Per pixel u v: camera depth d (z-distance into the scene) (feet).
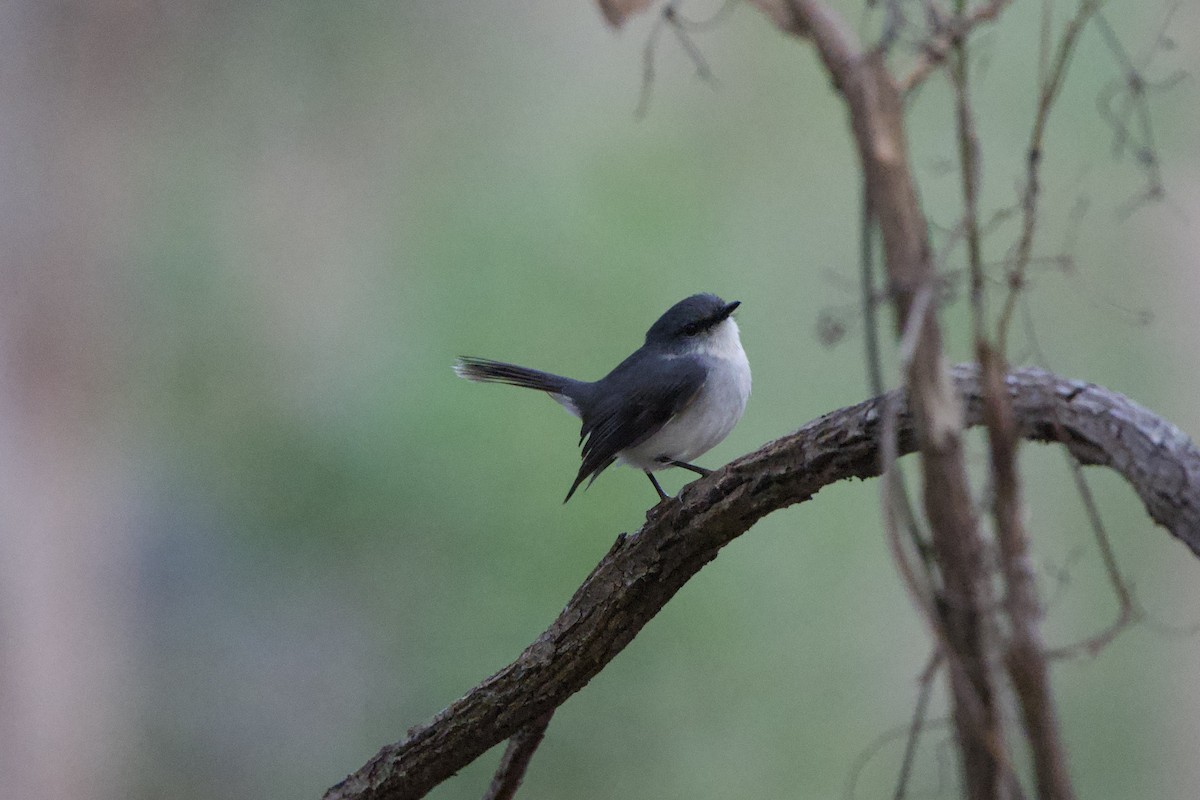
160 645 47.19
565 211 48.57
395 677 44.42
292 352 54.13
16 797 43.47
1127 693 41.29
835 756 41.55
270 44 57.62
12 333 45.24
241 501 48.19
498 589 41.91
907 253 8.98
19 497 44.39
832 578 43.65
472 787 41.37
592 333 45.39
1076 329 42.65
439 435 43.47
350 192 59.62
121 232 50.31
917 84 9.24
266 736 47.09
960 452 9.00
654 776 41.16
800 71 52.85
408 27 59.16
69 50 47.96
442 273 47.19
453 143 57.41
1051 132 40.55
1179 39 39.32
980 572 9.09
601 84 56.65
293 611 46.80
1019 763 9.44
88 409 47.65
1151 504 10.25
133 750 46.70
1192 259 41.70
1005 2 9.28
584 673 15.48
